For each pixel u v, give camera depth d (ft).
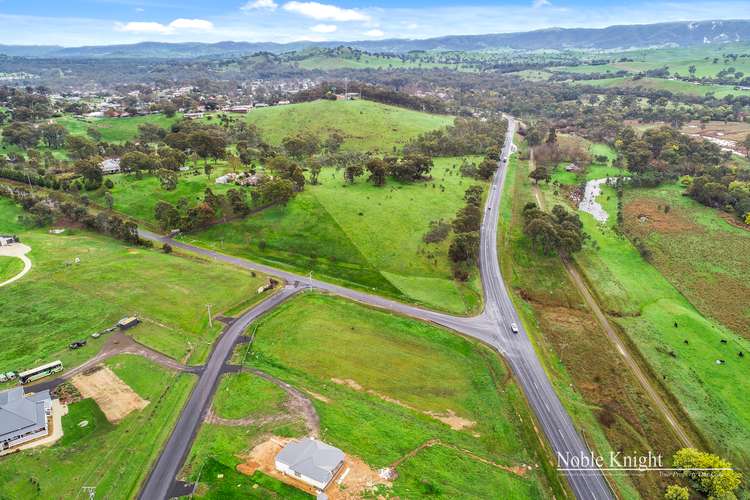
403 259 447.01
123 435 237.86
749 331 365.40
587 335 354.13
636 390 300.61
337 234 478.59
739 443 264.31
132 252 448.65
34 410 243.19
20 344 306.35
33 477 212.43
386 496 208.44
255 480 213.66
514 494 216.95
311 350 314.96
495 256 468.75
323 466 213.87
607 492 225.35
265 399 266.36
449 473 224.53
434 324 353.51
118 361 294.66
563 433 259.39
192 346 312.91
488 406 274.36
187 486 209.97
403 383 289.33
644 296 411.75
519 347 331.98
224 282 397.60
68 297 361.10
